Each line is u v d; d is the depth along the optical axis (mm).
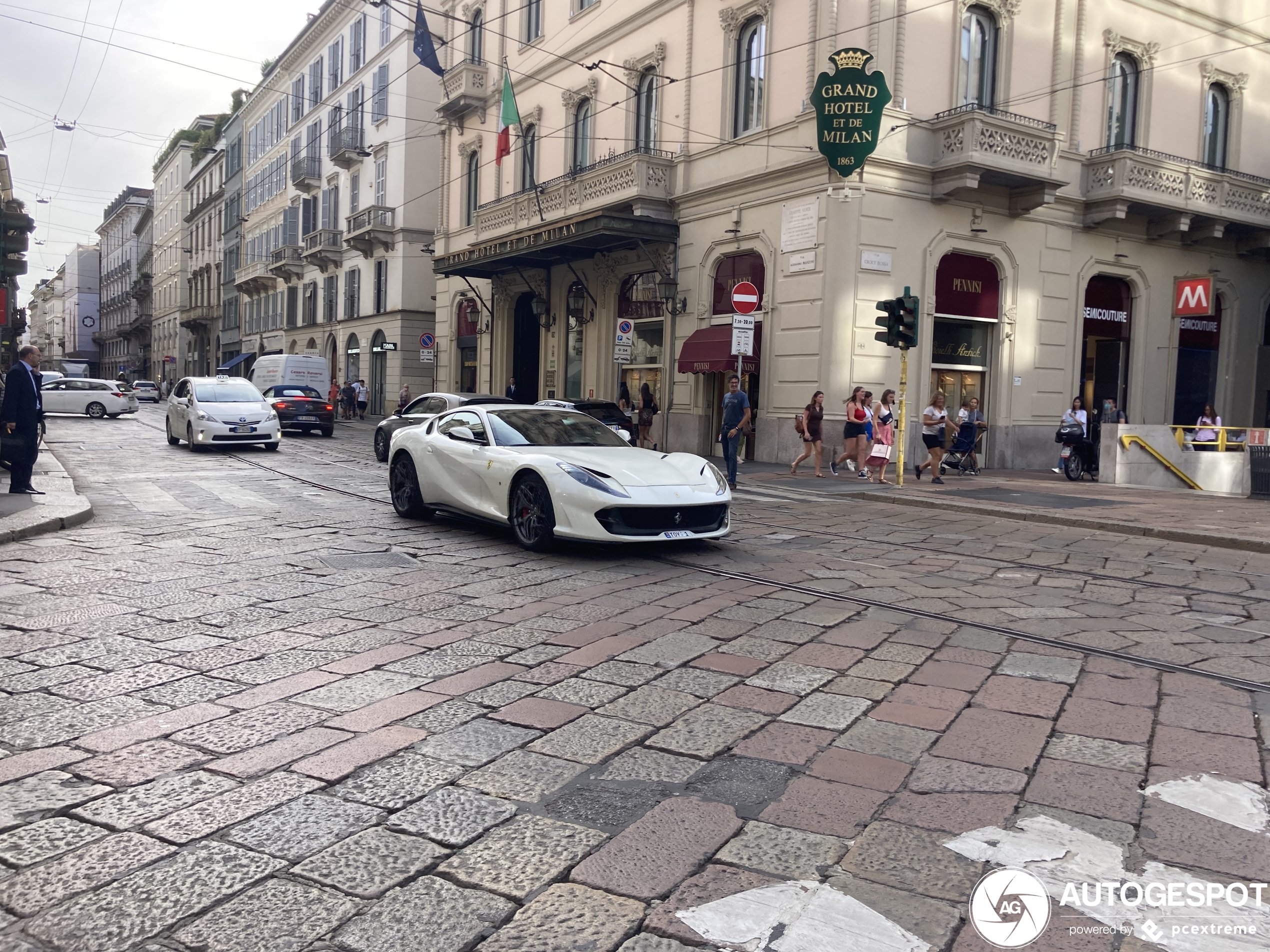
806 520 10180
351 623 5176
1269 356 24188
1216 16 22141
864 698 3969
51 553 7137
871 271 17297
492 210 26297
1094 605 5934
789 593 6070
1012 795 3031
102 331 107125
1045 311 19797
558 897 2396
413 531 8734
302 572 6590
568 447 8273
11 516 8312
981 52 18656
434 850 2639
